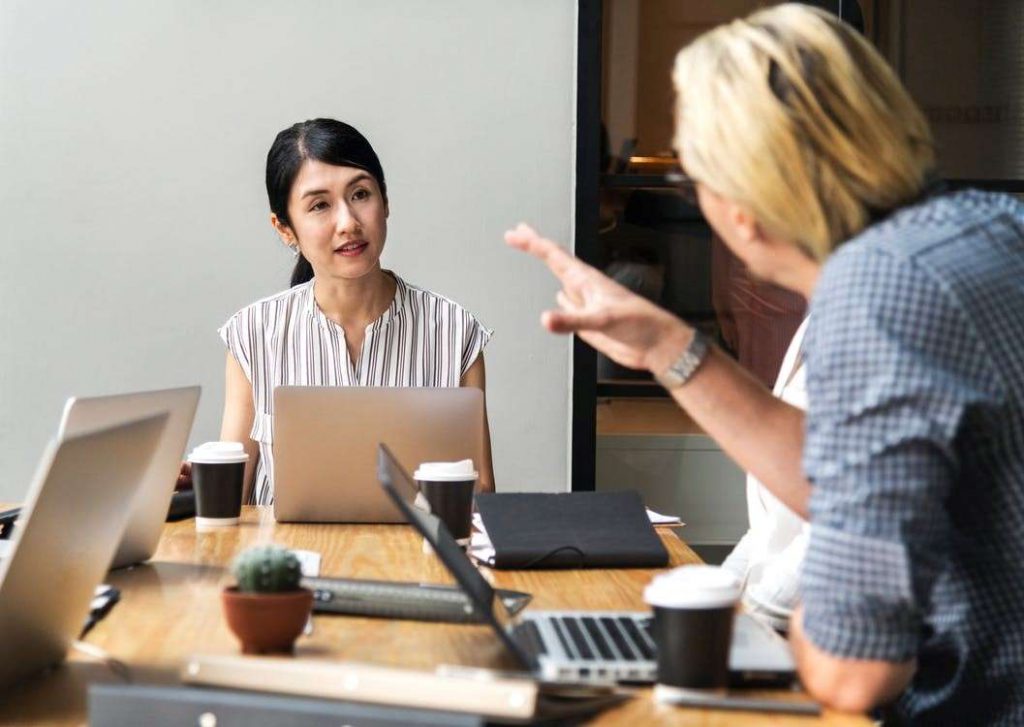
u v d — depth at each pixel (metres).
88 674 1.37
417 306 2.93
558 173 3.81
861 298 1.24
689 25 3.84
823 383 1.25
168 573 1.87
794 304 3.87
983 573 1.33
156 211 3.75
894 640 1.22
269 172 2.85
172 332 3.76
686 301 3.87
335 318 2.87
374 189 2.83
